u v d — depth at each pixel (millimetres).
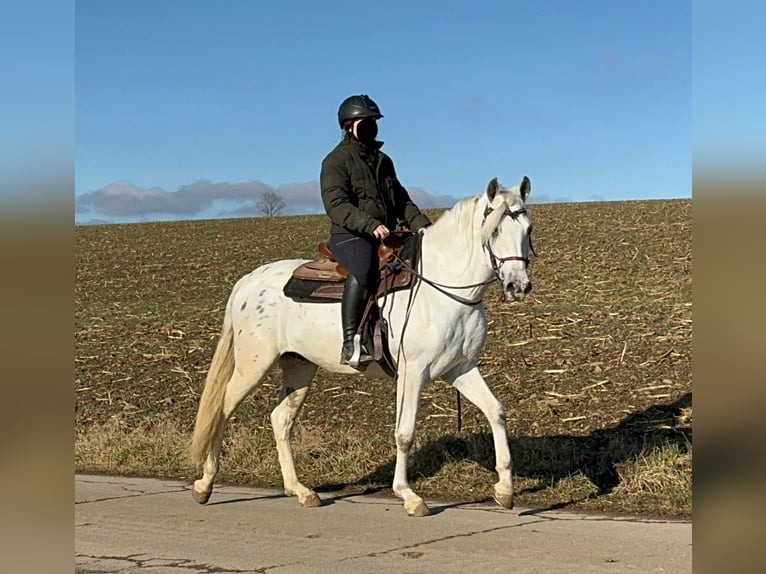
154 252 36938
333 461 9430
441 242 7332
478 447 9172
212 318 21500
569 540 6473
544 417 10758
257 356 8164
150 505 8148
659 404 10906
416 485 8555
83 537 6984
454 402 11766
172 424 11742
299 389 8422
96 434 11227
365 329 7418
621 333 15711
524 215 6789
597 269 23734
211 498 8445
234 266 31938
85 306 24328
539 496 7941
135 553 6488
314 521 7367
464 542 6520
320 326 7738
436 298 7215
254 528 7184
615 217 36594
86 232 45750
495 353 14852
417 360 7270
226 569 6012
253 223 48531
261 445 10070
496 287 22031
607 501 7672
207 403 8227
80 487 9055
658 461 8148
